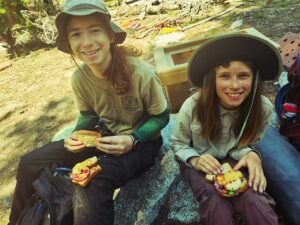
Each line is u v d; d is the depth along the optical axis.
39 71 1.85
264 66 0.75
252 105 0.77
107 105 0.89
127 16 2.27
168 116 0.90
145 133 0.86
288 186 0.80
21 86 1.74
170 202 0.92
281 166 0.84
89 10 0.76
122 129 0.91
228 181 0.73
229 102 0.75
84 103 0.93
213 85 0.76
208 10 2.09
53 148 0.86
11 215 0.90
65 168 0.83
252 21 1.79
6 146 1.36
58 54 2.00
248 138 0.80
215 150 0.84
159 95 0.86
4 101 1.65
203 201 0.75
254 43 0.71
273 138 0.92
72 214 0.78
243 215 0.74
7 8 2.01
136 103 0.86
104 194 0.76
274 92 1.21
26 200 0.87
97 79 0.85
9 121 1.50
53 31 2.01
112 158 0.82
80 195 0.74
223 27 1.81
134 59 0.84
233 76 0.73
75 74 0.88
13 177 1.21
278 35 1.57
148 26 2.03
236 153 0.83
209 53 0.73
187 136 0.85
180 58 1.19
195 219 0.89
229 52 0.71
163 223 0.91
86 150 0.89
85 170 0.77
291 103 0.88
